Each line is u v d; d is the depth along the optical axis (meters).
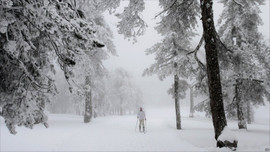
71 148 8.68
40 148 8.52
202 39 8.05
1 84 3.78
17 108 3.63
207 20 7.15
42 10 3.46
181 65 10.55
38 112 4.04
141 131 14.42
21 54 3.63
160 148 8.53
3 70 3.79
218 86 6.90
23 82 3.78
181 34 10.01
